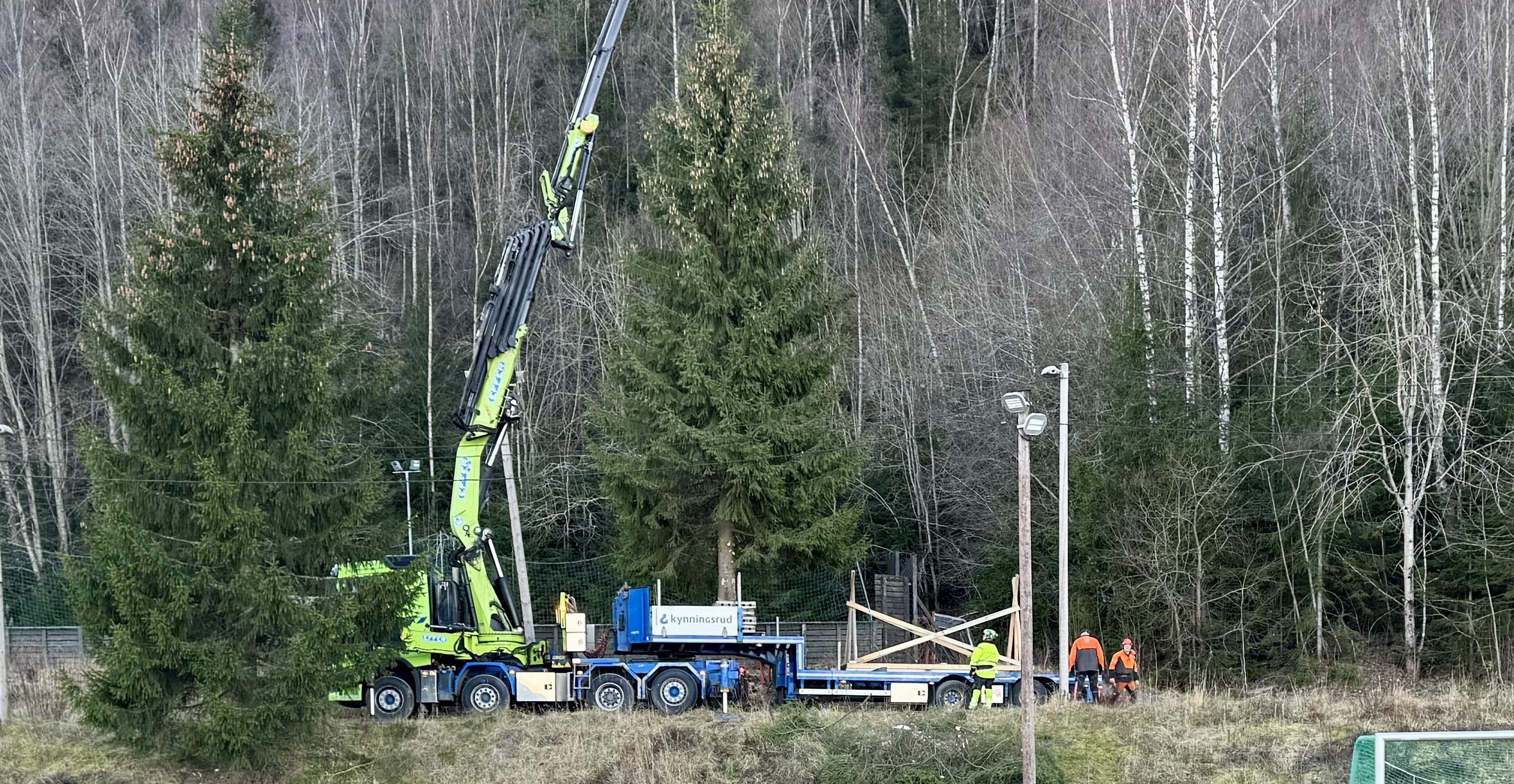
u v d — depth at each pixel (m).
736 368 29.08
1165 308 34.78
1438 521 29.84
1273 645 30.38
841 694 25.12
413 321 41.66
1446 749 18.17
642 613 25.28
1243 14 38.59
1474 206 34.28
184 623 20.66
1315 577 29.86
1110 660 30.95
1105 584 30.86
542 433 42.34
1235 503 30.73
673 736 22.75
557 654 25.61
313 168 36.16
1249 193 38.44
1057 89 45.38
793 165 31.05
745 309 29.47
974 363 39.62
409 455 40.50
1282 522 30.88
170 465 21.19
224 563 20.70
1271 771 21.34
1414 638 29.38
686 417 29.56
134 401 20.95
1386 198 35.91
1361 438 28.16
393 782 21.62
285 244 21.64
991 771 20.52
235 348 21.70
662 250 30.47
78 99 43.88
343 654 21.27
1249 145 38.50
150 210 37.28
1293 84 39.88
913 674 25.52
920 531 41.25
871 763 20.97
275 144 22.05
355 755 22.38
